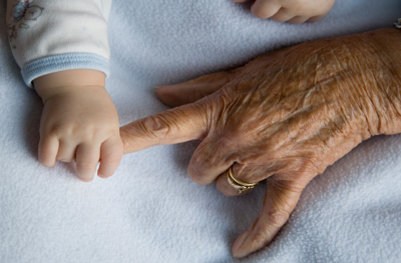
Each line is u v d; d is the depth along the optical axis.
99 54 0.38
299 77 0.41
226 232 0.44
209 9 0.42
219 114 0.41
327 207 0.42
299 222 0.42
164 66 0.45
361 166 0.43
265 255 0.43
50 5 0.38
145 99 0.45
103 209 0.41
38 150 0.38
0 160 0.38
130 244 0.42
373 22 0.44
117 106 0.44
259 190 0.45
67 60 0.37
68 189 0.40
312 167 0.41
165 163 0.44
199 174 0.43
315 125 0.41
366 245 0.42
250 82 0.42
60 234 0.39
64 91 0.38
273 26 0.43
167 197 0.43
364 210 0.43
